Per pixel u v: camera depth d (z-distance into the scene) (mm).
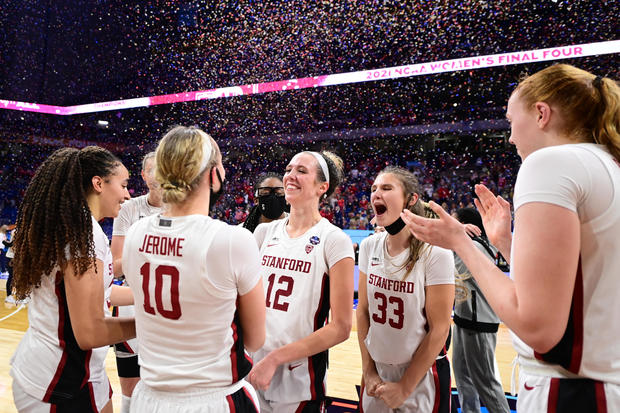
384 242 1889
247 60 12430
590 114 895
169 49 12680
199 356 1061
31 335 1364
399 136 14430
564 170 802
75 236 1271
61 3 12250
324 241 1675
